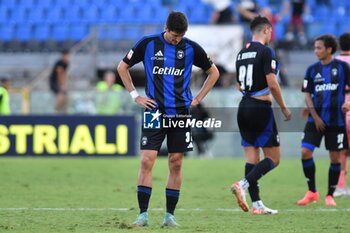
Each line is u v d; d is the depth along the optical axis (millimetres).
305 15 87812
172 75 26328
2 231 25875
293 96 60625
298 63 78438
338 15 90688
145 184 26578
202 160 58938
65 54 69938
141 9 90625
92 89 64438
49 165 53188
